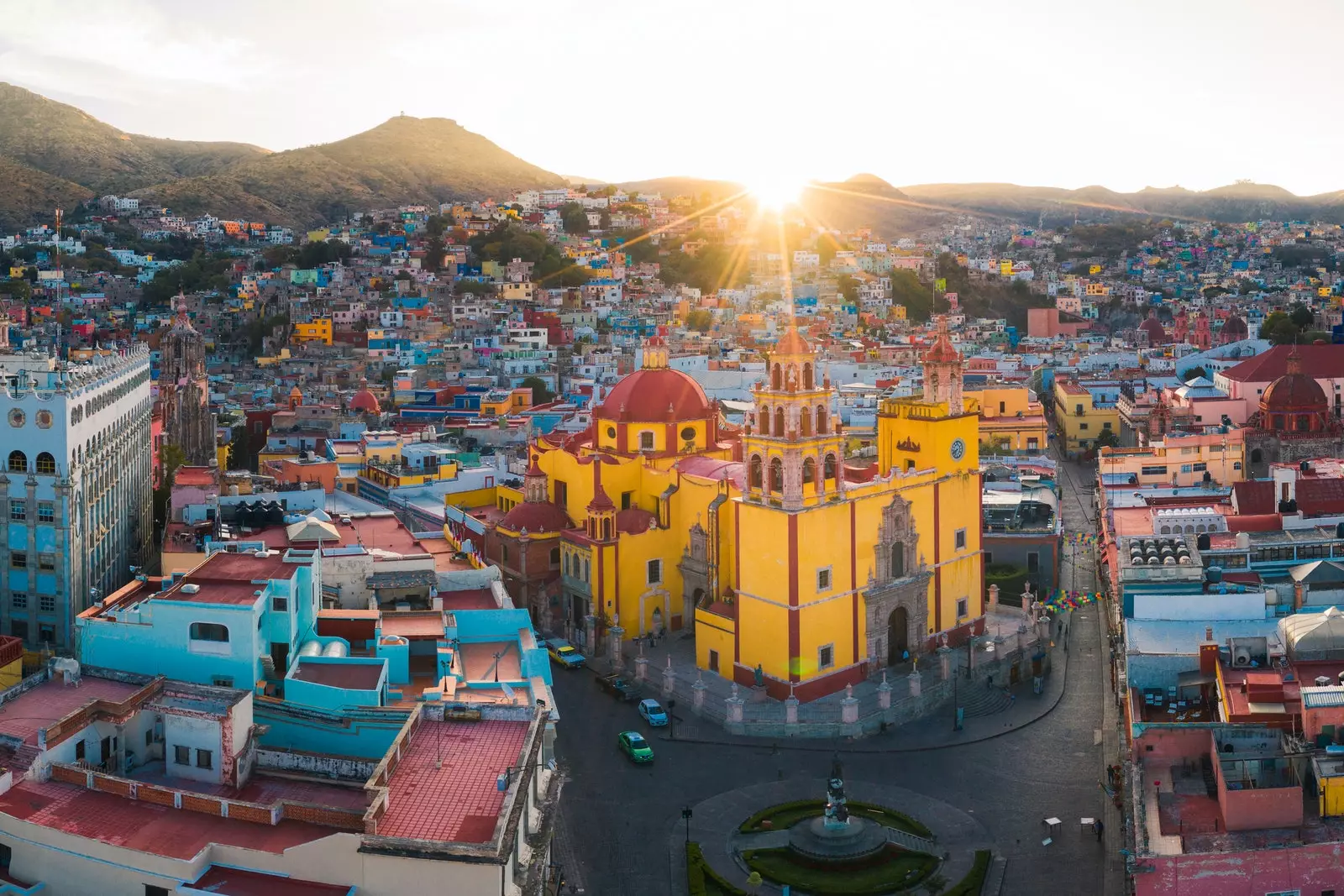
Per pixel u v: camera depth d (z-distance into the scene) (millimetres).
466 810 55938
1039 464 186875
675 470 123312
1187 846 61094
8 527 96750
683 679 108750
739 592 107062
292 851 52250
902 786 90000
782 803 87000
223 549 90875
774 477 104188
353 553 93562
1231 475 159125
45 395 95875
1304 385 166000
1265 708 70938
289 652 74438
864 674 108750
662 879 76750
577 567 120938
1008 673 112438
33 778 58312
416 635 81938
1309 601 90188
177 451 164000
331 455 175500
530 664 79188
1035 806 86438
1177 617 88812
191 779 63812
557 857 79125
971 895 73812
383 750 67312
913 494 112562
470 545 108812
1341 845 59406
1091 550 155875
